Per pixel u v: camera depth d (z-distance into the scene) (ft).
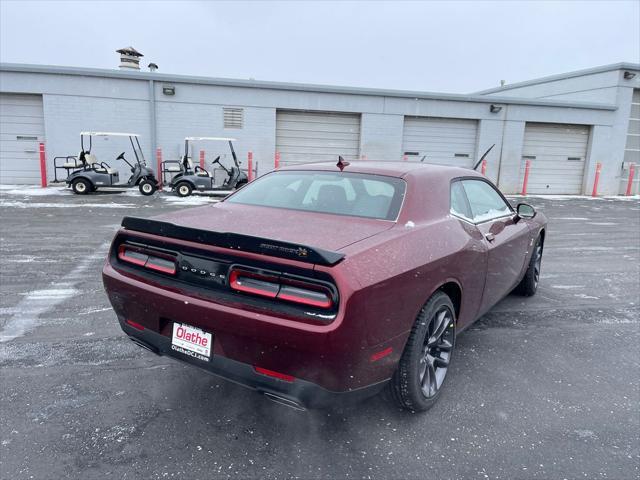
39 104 49.73
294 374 6.63
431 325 8.55
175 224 7.45
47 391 9.09
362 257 6.82
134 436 7.74
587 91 63.72
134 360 10.55
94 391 9.16
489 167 58.70
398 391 8.16
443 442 7.82
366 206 8.91
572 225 34.63
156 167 51.47
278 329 6.41
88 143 50.16
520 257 13.48
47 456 7.16
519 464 7.29
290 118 54.54
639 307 15.47
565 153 61.36
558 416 8.71
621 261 22.61
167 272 7.68
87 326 12.44
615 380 10.25
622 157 61.82
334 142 55.88
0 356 10.57
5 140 49.93
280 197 9.95
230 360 7.05
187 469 6.97
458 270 8.97
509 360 11.11
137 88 49.90
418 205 8.94
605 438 8.05
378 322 6.82
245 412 8.57
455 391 9.55
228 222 8.30
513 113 57.77
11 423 7.99
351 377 6.69
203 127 51.80
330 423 8.30
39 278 16.81
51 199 39.52
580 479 6.98
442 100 55.72
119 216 31.19
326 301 6.32
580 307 15.30
